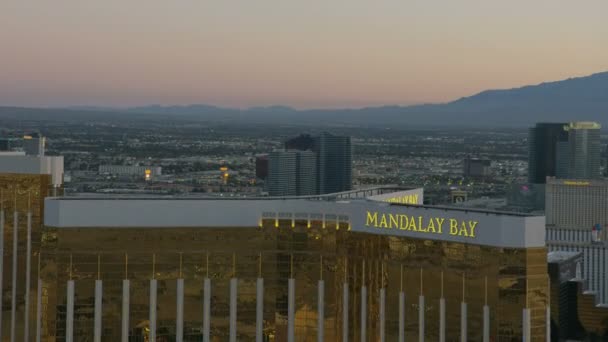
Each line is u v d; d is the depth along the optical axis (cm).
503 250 16850
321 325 19550
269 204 19812
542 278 16938
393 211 18338
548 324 17012
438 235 17662
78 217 19725
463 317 17375
